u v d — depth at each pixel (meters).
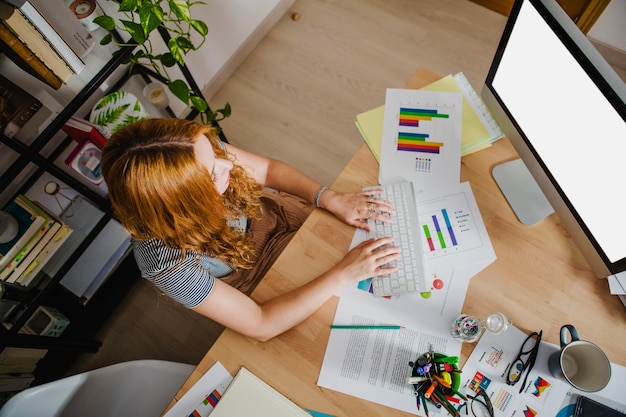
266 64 2.19
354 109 2.03
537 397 0.81
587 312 0.87
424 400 0.80
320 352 0.88
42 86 1.19
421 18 2.21
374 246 0.94
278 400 0.83
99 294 1.69
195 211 0.79
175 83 1.35
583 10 1.98
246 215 1.10
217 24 1.90
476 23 2.17
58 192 1.41
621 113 0.64
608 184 0.73
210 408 0.85
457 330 0.85
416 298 0.91
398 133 1.07
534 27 0.77
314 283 0.92
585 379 0.78
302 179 1.13
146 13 1.10
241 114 2.08
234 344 0.90
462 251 0.94
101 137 1.35
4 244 1.20
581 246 0.85
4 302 1.30
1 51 1.04
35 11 1.00
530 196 0.97
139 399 1.09
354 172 1.06
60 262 1.38
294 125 2.02
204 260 0.99
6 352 1.38
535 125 0.87
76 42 1.17
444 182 1.01
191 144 0.75
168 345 1.64
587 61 0.67
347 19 2.25
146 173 0.71
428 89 1.12
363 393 0.84
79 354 1.64
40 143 1.13
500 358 0.84
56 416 0.94
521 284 0.90
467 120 1.07
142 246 0.87
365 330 0.89
